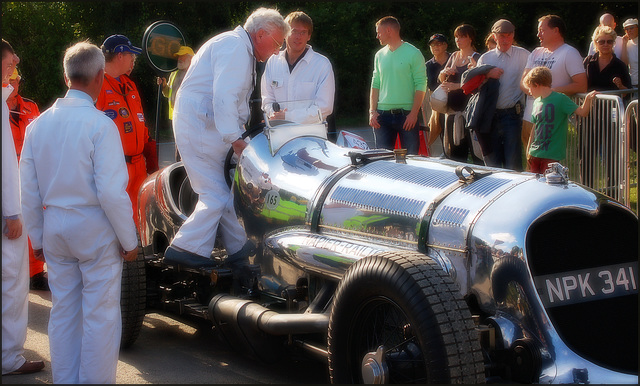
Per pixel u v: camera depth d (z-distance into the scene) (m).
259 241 4.29
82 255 3.63
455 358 2.87
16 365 4.28
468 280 3.32
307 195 4.02
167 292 4.78
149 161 6.62
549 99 6.05
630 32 8.78
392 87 7.28
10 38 19.50
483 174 3.61
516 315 3.18
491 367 3.14
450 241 3.38
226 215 4.49
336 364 3.35
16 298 4.21
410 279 3.00
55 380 3.75
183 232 4.41
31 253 6.12
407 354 3.09
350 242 3.69
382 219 3.65
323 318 3.51
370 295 3.19
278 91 5.68
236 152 4.43
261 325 3.73
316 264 3.72
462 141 7.43
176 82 7.14
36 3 19.48
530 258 3.18
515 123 6.80
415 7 21.62
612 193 6.42
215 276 4.27
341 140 4.73
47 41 19.33
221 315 4.05
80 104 3.64
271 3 20.69
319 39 21.25
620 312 3.35
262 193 4.25
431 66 8.37
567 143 6.84
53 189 3.61
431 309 2.92
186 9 19.62
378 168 3.97
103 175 3.54
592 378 3.02
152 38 6.52
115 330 3.73
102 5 19.27
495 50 6.91
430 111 8.56
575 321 3.24
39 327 5.18
